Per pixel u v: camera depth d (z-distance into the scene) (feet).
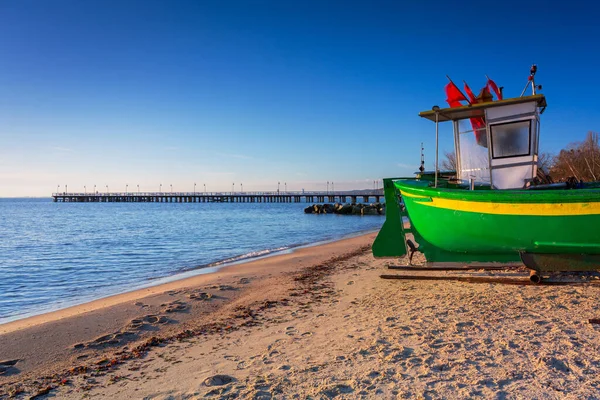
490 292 25.55
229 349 18.93
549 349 15.71
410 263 29.45
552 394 12.20
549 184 26.58
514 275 29.73
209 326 23.17
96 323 24.84
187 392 14.21
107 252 70.69
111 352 19.93
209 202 538.06
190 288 34.76
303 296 29.91
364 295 28.17
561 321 19.10
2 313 32.32
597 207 22.66
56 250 73.72
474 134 27.76
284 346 18.51
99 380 16.20
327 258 53.11
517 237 24.77
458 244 26.86
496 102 25.52
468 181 27.89
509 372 13.87
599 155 100.53
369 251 58.29
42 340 21.81
